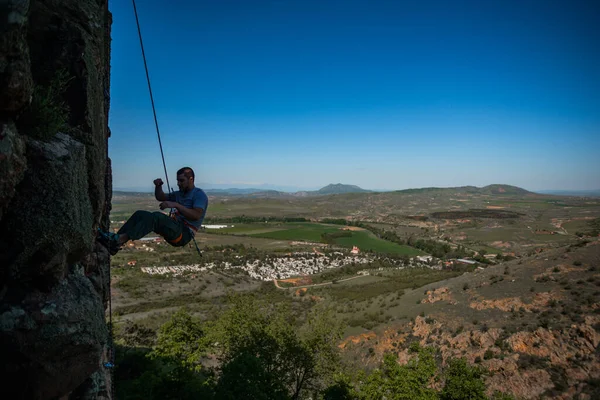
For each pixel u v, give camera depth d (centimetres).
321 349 2450
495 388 2756
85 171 431
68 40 453
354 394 2152
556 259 4631
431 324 3966
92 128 484
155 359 2861
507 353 3034
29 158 347
